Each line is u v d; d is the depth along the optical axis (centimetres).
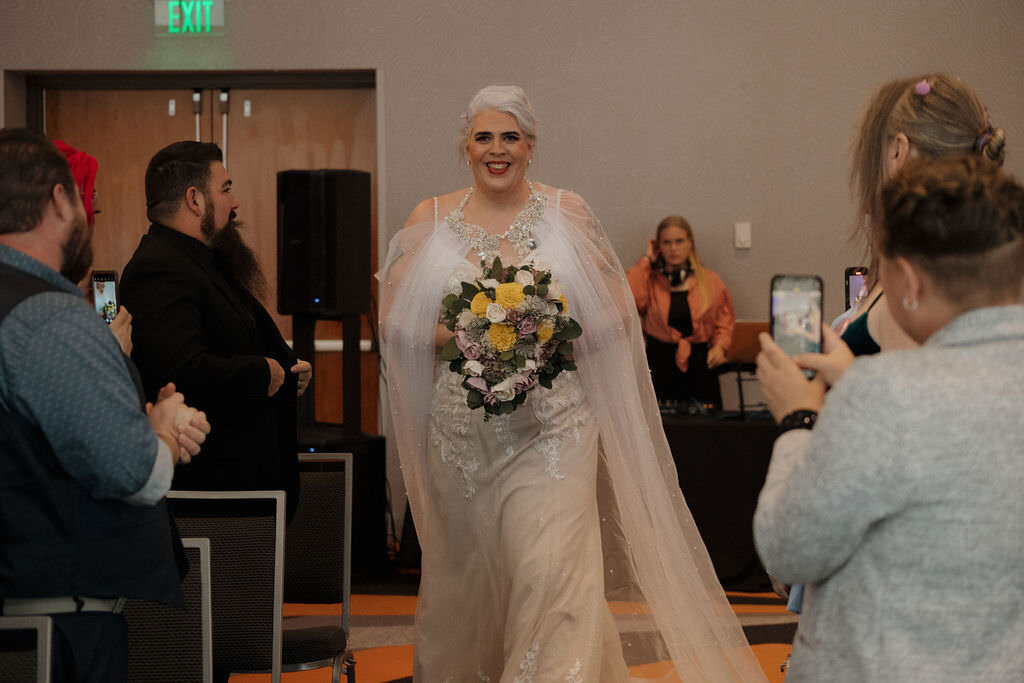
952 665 137
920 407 136
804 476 140
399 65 698
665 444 348
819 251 701
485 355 306
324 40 698
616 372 333
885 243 150
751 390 692
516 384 302
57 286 187
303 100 727
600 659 300
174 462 207
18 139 189
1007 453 136
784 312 176
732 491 564
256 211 730
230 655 262
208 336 318
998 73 691
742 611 523
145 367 305
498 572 320
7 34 697
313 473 326
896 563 140
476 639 324
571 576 302
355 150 727
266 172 729
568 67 701
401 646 468
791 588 178
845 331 194
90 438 176
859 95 697
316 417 729
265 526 265
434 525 331
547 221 336
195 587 228
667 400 630
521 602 302
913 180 147
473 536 322
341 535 324
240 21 698
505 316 302
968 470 136
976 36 691
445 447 326
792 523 141
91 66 700
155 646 227
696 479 564
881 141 188
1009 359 140
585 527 313
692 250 653
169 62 701
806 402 161
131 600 226
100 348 180
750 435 562
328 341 728
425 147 699
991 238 141
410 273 336
